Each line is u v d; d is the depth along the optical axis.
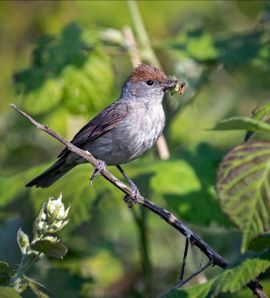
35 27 15.67
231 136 14.53
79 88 11.38
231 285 5.78
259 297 6.35
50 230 6.14
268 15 13.36
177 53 12.44
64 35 11.75
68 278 11.38
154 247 13.91
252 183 5.63
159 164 10.66
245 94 15.09
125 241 14.44
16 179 11.18
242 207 5.60
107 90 11.45
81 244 13.24
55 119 12.76
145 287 11.41
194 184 10.13
